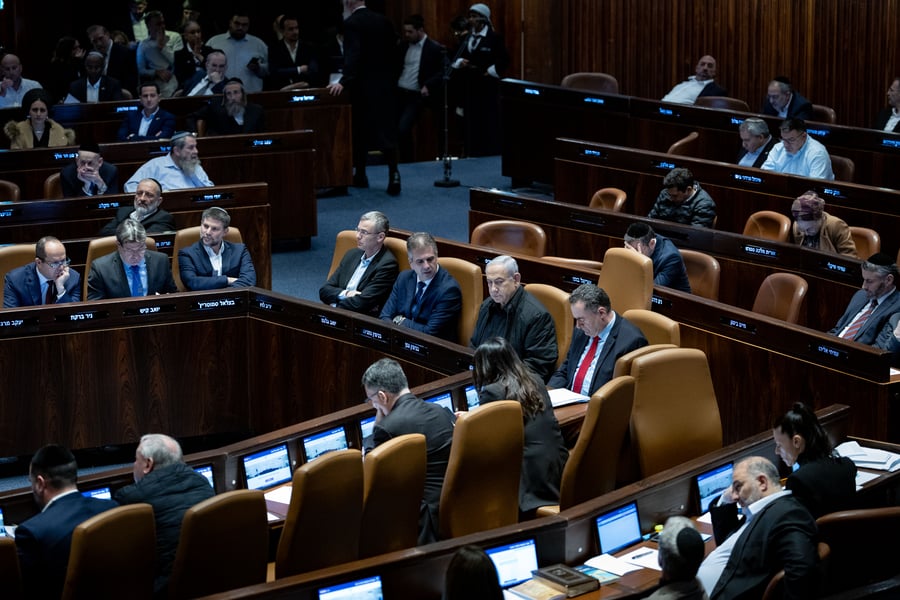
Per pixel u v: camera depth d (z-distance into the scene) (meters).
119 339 14.63
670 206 17.27
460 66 26.50
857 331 13.66
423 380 13.33
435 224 22.19
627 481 11.52
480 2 28.03
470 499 10.07
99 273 15.08
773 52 24.41
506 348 10.98
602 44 27.03
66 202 17.97
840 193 17.47
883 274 13.48
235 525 8.55
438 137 27.91
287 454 10.91
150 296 14.72
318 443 11.10
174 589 8.45
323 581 8.10
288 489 10.74
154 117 21.38
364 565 8.27
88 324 14.50
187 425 15.03
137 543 8.30
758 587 8.91
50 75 26.61
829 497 9.44
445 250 16.06
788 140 18.55
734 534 9.34
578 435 11.81
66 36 27.77
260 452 10.73
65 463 9.09
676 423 11.23
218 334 14.96
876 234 16.17
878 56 23.11
